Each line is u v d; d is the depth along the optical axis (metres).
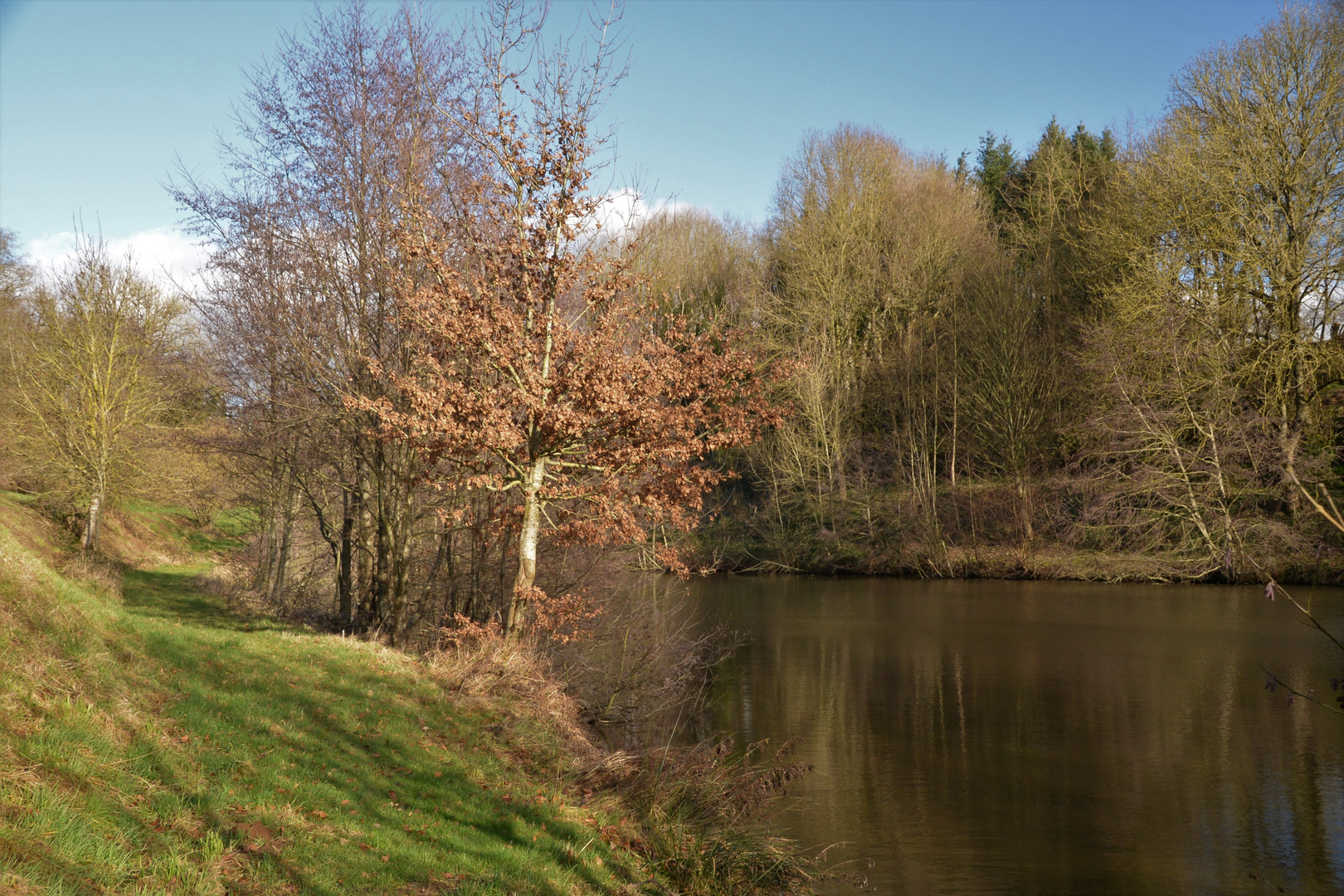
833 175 46.31
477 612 16.95
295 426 15.82
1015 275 40.91
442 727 10.55
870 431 45.28
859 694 17.06
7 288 37.28
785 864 8.83
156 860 5.17
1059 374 36.84
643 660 15.91
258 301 15.50
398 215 15.05
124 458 27.36
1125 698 16.33
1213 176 29.16
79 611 9.83
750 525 42.72
